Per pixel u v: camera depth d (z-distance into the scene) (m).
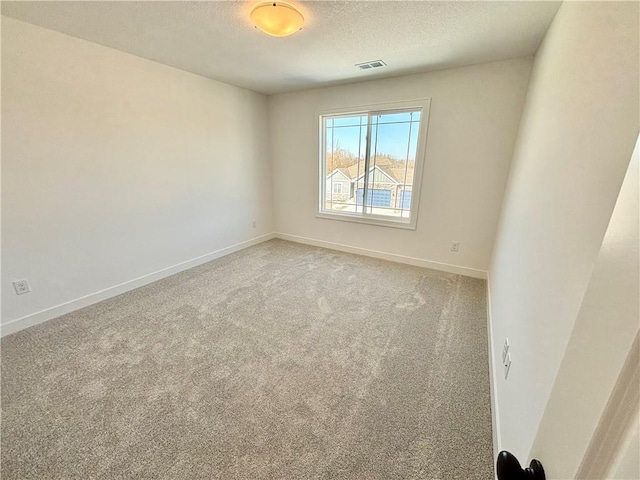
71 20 1.95
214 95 3.43
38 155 2.17
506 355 1.51
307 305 2.65
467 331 2.27
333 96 3.66
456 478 1.25
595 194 0.72
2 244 2.09
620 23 0.71
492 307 2.33
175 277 3.24
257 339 2.16
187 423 1.48
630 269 0.28
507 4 1.67
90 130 2.43
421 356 1.99
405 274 3.36
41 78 2.11
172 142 3.08
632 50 0.62
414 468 1.29
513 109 2.73
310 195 4.26
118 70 2.53
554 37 1.67
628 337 0.27
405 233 3.64
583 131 0.91
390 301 2.73
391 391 1.70
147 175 2.91
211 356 1.97
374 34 2.10
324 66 2.83
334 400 1.63
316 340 2.16
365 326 2.33
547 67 1.77
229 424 1.48
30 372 1.80
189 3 1.72
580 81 1.02
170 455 1.33
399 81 3.20
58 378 1.76
